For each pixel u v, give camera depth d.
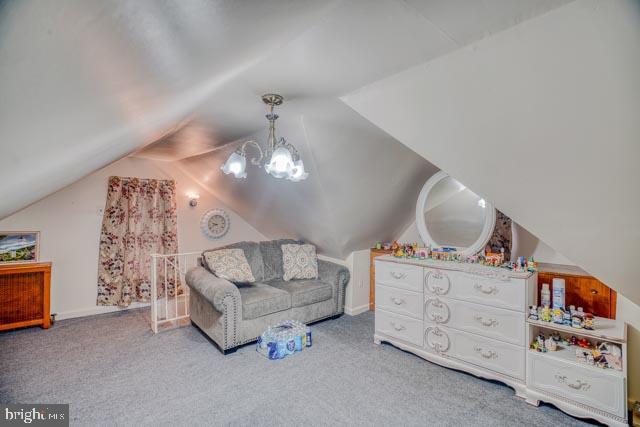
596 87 1.12
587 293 2.20
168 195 4.19
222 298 2.71
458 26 1.18
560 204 1.59
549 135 1.34
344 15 1.14
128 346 2.92
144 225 4.05
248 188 3.77
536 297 2.31
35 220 3.45
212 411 1.99
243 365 2.57
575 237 1.70
